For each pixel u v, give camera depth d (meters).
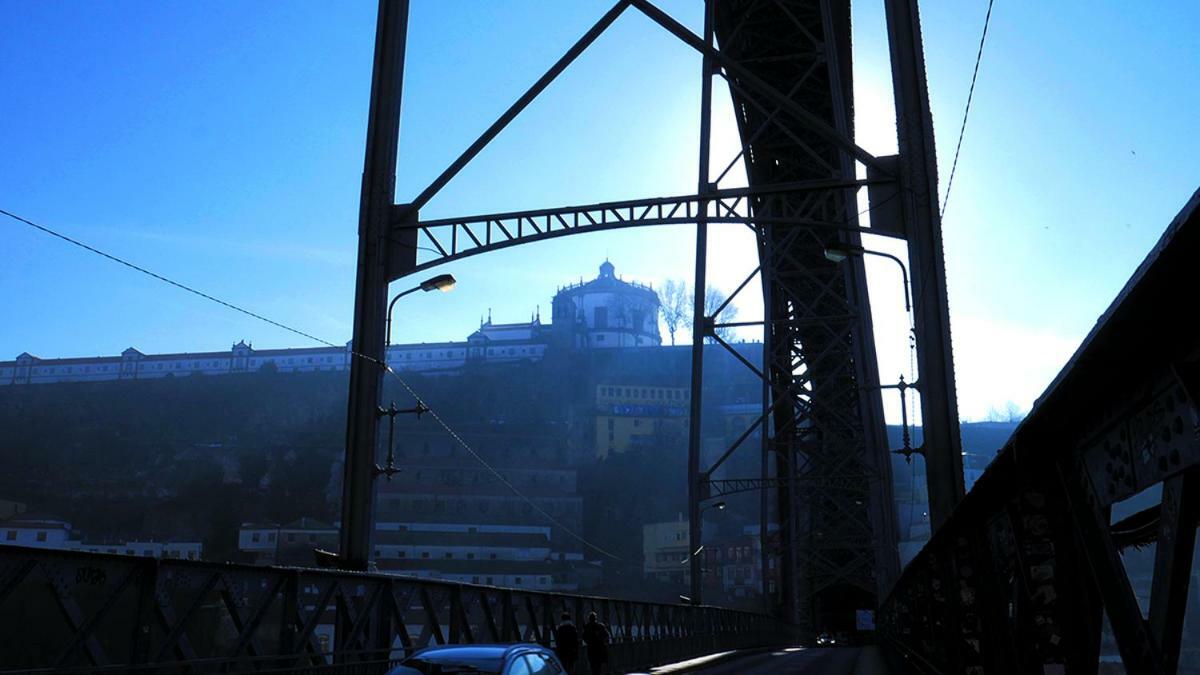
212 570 11.15
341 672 14.25
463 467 179.62
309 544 162.75
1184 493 3.28
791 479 54.28
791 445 62.59
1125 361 3.58
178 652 10.55
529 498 173.75
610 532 190.38
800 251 56.31
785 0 42.88
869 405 50.91
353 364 27.17
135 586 10.02
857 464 61.41
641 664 29.73
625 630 28.73
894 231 26.58
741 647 51.44
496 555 160.25
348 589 14.70
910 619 25.39
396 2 29.55
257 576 12.19
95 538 177.62
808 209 31.80
